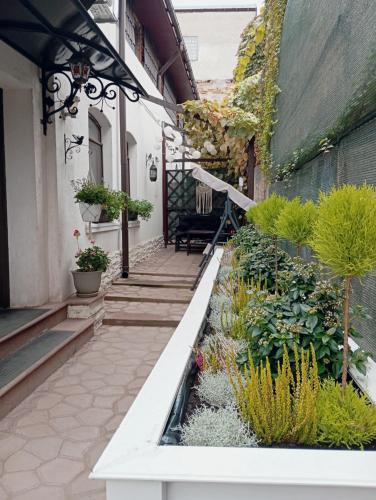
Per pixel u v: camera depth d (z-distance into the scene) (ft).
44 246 13.02
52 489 6.11
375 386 4.95
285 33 14.42
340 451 3.66
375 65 5.72
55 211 13.12
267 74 18.72
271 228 8.75
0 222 12.39
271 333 5.50
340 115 7.38
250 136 21.33
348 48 7.00
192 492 3.39
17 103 12.01
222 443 4.25
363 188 4.26
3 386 8.42
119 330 14.35
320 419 4.43
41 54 11.55
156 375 5.30
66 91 13.97
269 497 3.35
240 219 30.94
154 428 4.02
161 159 34.37
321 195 5.49
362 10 6.31
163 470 3.38
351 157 6.89
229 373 5.14
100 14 14.33
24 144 12.16
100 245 18.20
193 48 54.03
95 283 14.10
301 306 5.54
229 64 53.78
